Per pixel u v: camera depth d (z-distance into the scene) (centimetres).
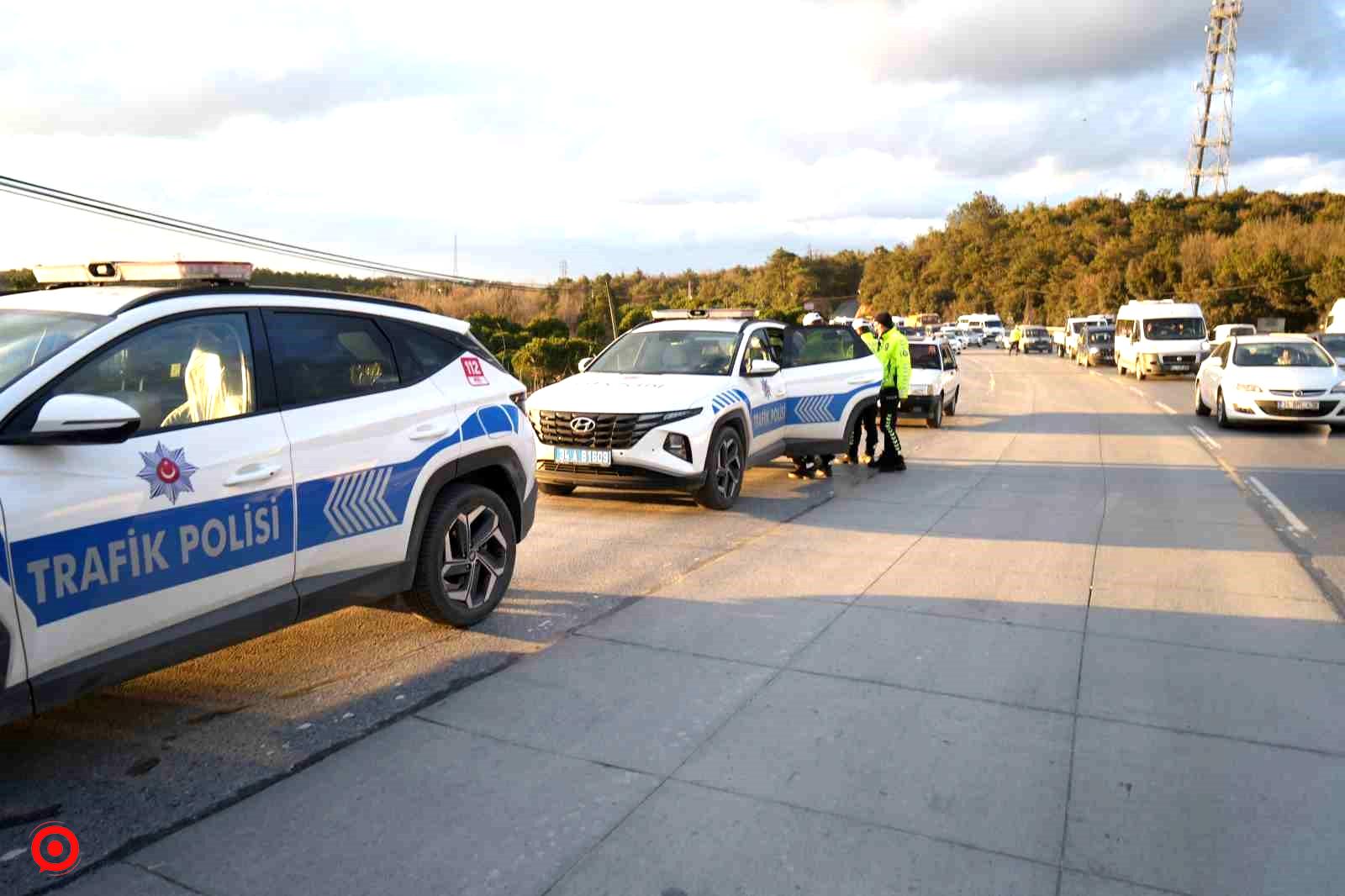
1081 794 353
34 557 320
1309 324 6059
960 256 11806
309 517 422
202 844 319
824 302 9531
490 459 536
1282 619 566
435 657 493
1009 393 2567
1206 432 1586
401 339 499
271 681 462
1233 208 9394
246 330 416
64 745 393
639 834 324
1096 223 10150
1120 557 720
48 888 294
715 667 480
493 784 359
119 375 363
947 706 433
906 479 1115
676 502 947
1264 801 349
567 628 541
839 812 339
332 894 291
